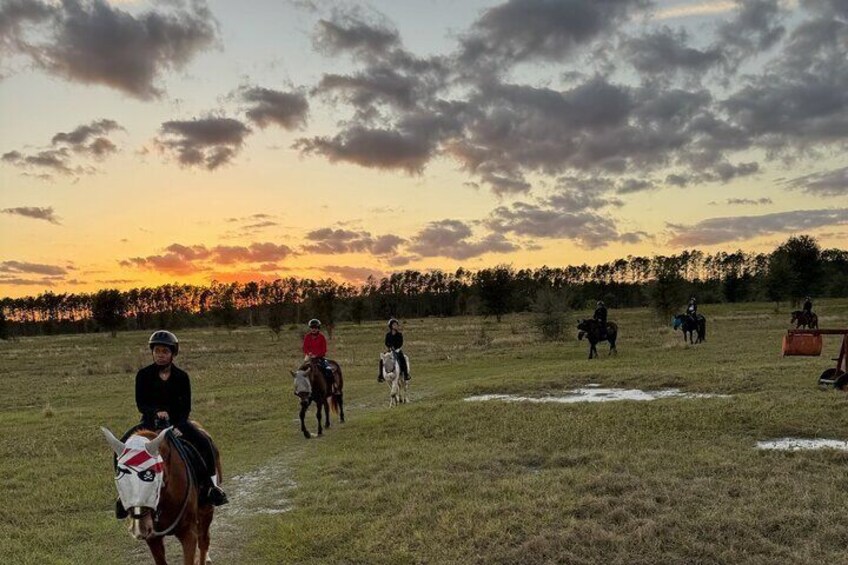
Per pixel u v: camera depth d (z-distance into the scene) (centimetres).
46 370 4162
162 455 630
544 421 1608
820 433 1341
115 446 607
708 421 1488
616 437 1394
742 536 791
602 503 903
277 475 1302
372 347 5112
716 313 8225
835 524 809
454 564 753
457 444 1442
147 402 698
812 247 8775
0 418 2248
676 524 824
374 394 2591
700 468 1098
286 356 4625
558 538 793
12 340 8438
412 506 959
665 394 1966
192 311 14300
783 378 2019
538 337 4947
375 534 859
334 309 6700
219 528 966
